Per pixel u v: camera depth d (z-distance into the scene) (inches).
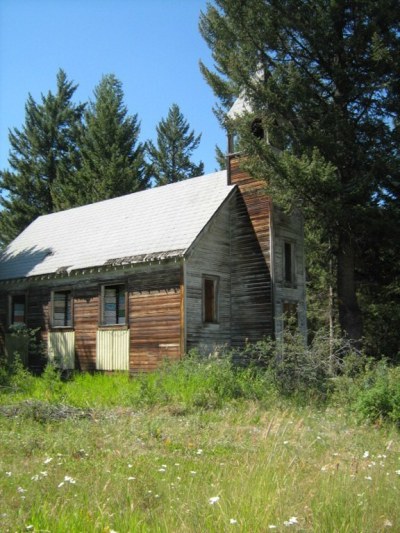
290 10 839.1
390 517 223.1
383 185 840.9
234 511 215.0
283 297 899.4
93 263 949.2
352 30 844.0
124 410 512.7
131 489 255.0
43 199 2167.8
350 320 863.1
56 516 212.8
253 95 844.6
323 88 879.7
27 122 2218.3
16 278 1082.7
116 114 1995.6
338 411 528.7
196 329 840.9
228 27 903.1
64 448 356.5
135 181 1887.3
